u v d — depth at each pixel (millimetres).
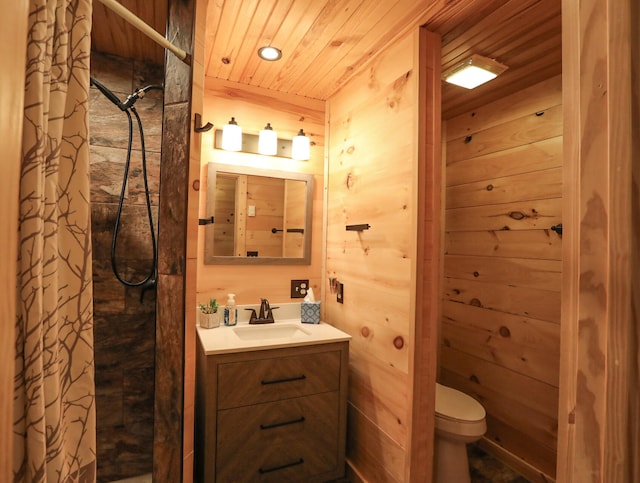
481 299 2383
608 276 474
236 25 1636
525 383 2072
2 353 448
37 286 651
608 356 468
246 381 1663
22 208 641
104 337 1889
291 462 1759
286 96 2340
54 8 718
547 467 1934
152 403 1963
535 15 1437
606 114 488
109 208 1905
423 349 1551
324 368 1835
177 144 1279
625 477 447
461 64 1762
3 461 437
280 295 2311
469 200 2512
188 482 1312
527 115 2125
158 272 1305
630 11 451
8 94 465
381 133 1828
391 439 1661
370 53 1853
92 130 1870
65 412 809
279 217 2303
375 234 1854
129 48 1859
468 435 1757
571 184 568
